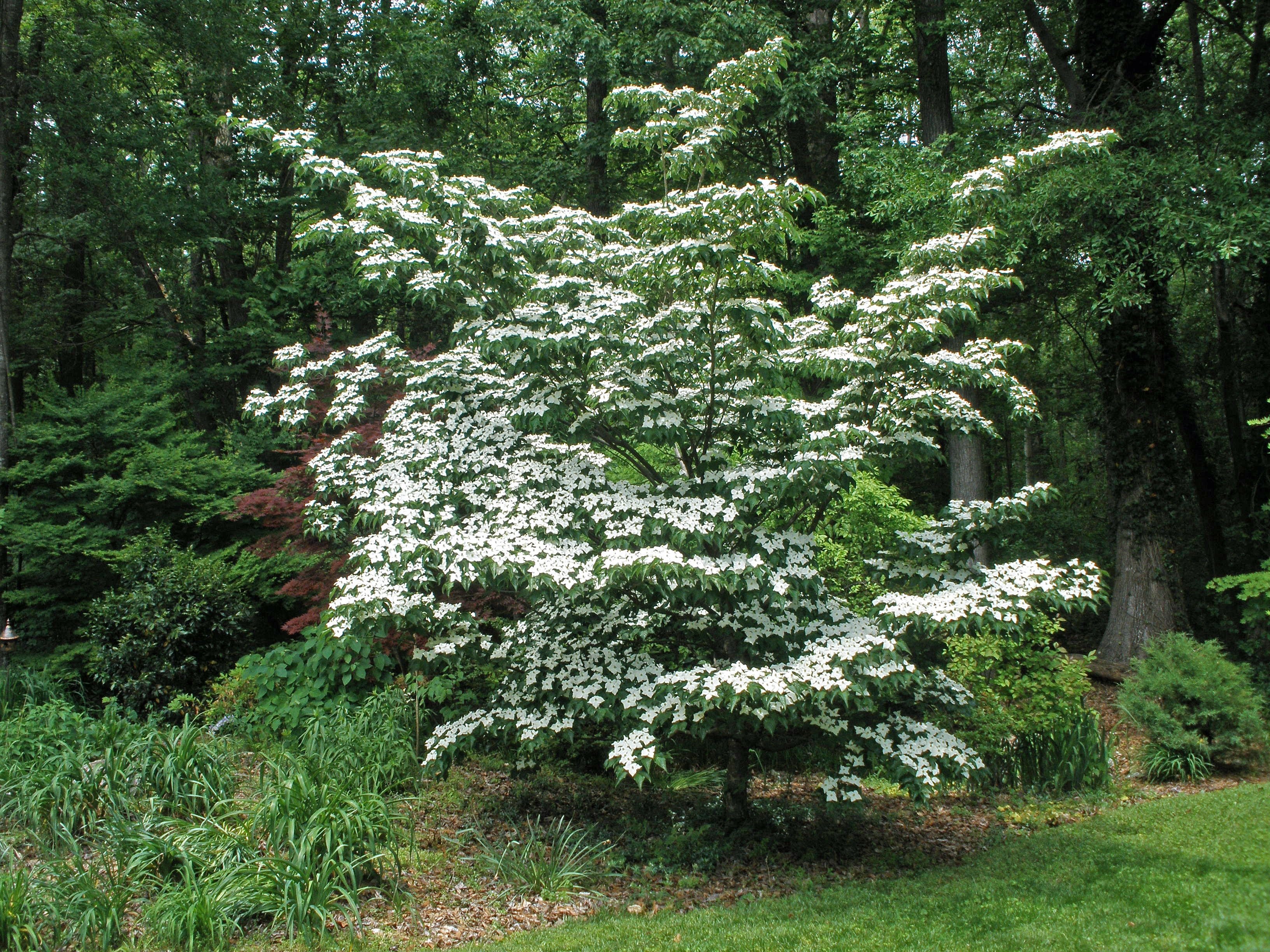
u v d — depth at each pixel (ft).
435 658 19.67
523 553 15.55
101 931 13.73
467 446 18.04
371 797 17.54
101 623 27.17
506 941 14.23
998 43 51.26
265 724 23.86
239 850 15.70
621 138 19.01
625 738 16.03
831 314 19.54
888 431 18.42
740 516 17.20
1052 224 33.01
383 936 14.53
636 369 17.28
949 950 12.53
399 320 47.50
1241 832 17.70
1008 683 24.27
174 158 45.80
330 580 26.48
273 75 49.29
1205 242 30.91
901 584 18.37
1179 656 25.98
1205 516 43.47
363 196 16.72
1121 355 38.19
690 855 18.35
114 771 18.06
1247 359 44.21
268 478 35.17
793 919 14.51
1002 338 48.03
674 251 15.24
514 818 20.72
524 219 19.29
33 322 45.24
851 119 42.60
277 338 45.78
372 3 54.54
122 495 31.65
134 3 45.52
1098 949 12.07
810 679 15.17
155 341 47.26
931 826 21.20
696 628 18.83
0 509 31.63
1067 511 56.24
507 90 56.44
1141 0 40.63
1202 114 34.96
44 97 40.75
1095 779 23.54
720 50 40.70
